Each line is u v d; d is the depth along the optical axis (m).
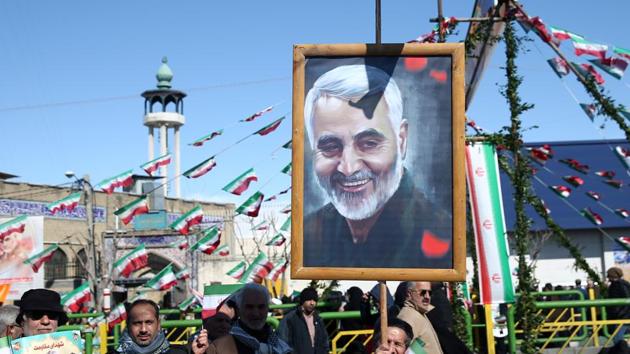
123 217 11.97
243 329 5.52
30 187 29.73
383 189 5.36
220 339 5.43
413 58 5.44
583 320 11.66
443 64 5.41
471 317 11.68
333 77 5.47
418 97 5.41
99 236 31.55
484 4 11.02
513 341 10.48
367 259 5.31
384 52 5.45
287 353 5.61
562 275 31.98
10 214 28.75
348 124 5.43
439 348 6.13
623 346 10.45
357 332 9.84
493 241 10.74
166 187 36.06
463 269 5.22
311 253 5.35
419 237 5.29
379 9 5.63
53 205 13.12
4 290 18.75
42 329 5.47
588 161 31.88
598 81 10.02
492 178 10.88
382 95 5.43
